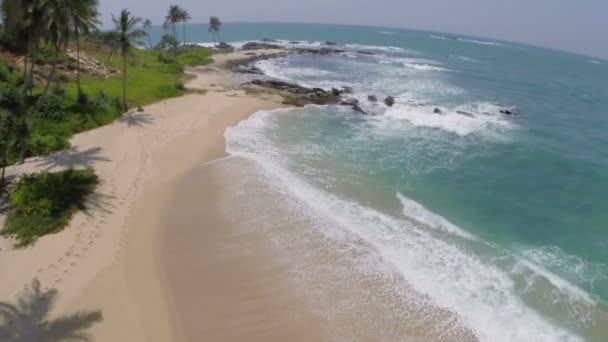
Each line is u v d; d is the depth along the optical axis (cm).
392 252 2022
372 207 2478
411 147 3562
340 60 9825
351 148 3469
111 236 2030
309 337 1498
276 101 4947
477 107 5247
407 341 1496
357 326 1556
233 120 4050
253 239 2078
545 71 10281
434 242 2136
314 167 3023
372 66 8850
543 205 2609
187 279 1769
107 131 3447
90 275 1741
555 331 1580
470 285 1816
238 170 2858
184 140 3403
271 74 7294
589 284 1864
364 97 5447
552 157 3428
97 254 1881
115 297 1628
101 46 6788
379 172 3003
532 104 5691
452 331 1551
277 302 1662
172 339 1465
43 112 3322
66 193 2280
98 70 5450
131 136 3391
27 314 1505
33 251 1841
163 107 4325
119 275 1756
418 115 4666
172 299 1647
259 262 1902
